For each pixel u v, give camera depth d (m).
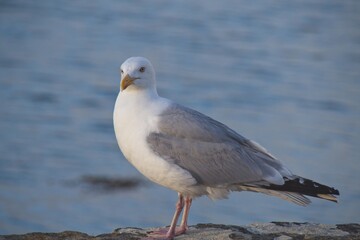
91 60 40.31
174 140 8.26
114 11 54.19
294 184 8.16
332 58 40.94
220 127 8.59
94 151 24.58
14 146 24.80
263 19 51.78
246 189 8.45
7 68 37.84
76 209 19.31
